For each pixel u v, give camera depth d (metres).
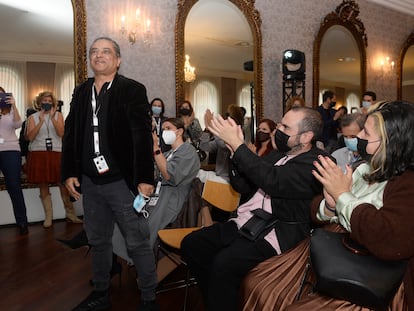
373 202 1.44
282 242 1.91
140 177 2.21
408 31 7.81
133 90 2.27
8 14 3.93
